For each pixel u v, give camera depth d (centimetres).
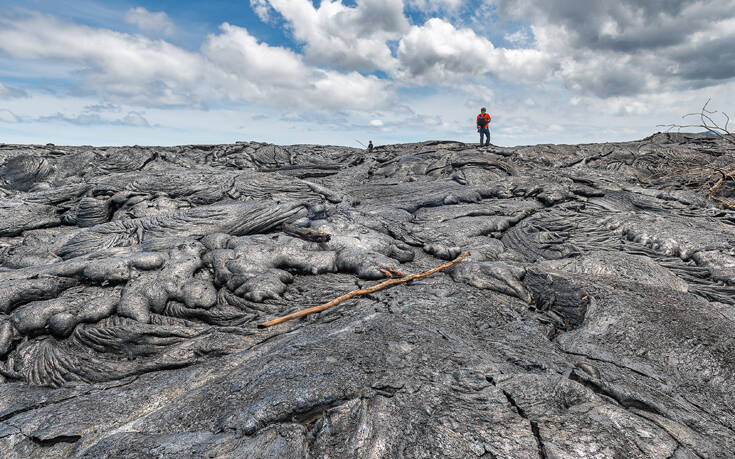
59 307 480
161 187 978
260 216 783
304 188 1064
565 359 376
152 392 366
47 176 1481
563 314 483
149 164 1559
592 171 1295
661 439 247
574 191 1039
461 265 596
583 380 321
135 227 727
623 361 382
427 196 1067
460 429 254
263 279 543
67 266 553
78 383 421
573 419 264
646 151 1528
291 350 363
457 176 1224
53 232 834
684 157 1473
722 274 562
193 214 759
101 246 683
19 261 666
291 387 297
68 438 306
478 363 329
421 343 363
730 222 784
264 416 271
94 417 329
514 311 492
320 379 304
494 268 562
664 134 1898
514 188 1062
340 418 272
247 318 497
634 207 927
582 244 721
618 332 416
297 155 2012
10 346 452
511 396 286
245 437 257
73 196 1003
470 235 786
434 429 253
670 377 361
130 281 540
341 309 483
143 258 562
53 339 471
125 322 481
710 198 1006
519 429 254
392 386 297
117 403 351
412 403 279
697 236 675
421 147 1909
